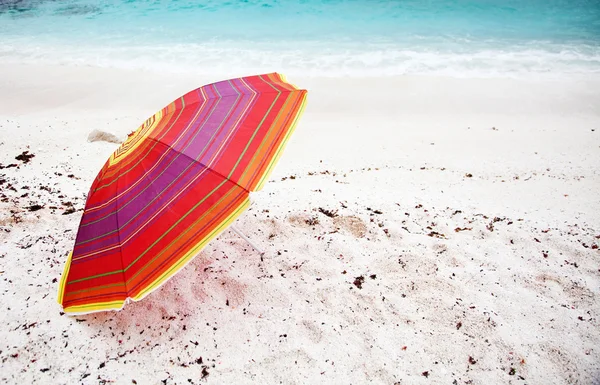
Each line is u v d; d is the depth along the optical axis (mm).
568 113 8391
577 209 4715
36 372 2650
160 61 11305
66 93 9477
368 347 2859
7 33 13844
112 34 13602
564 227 4230
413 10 15273
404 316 3104
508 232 4070
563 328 2967
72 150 6871
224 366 2736
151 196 2410
